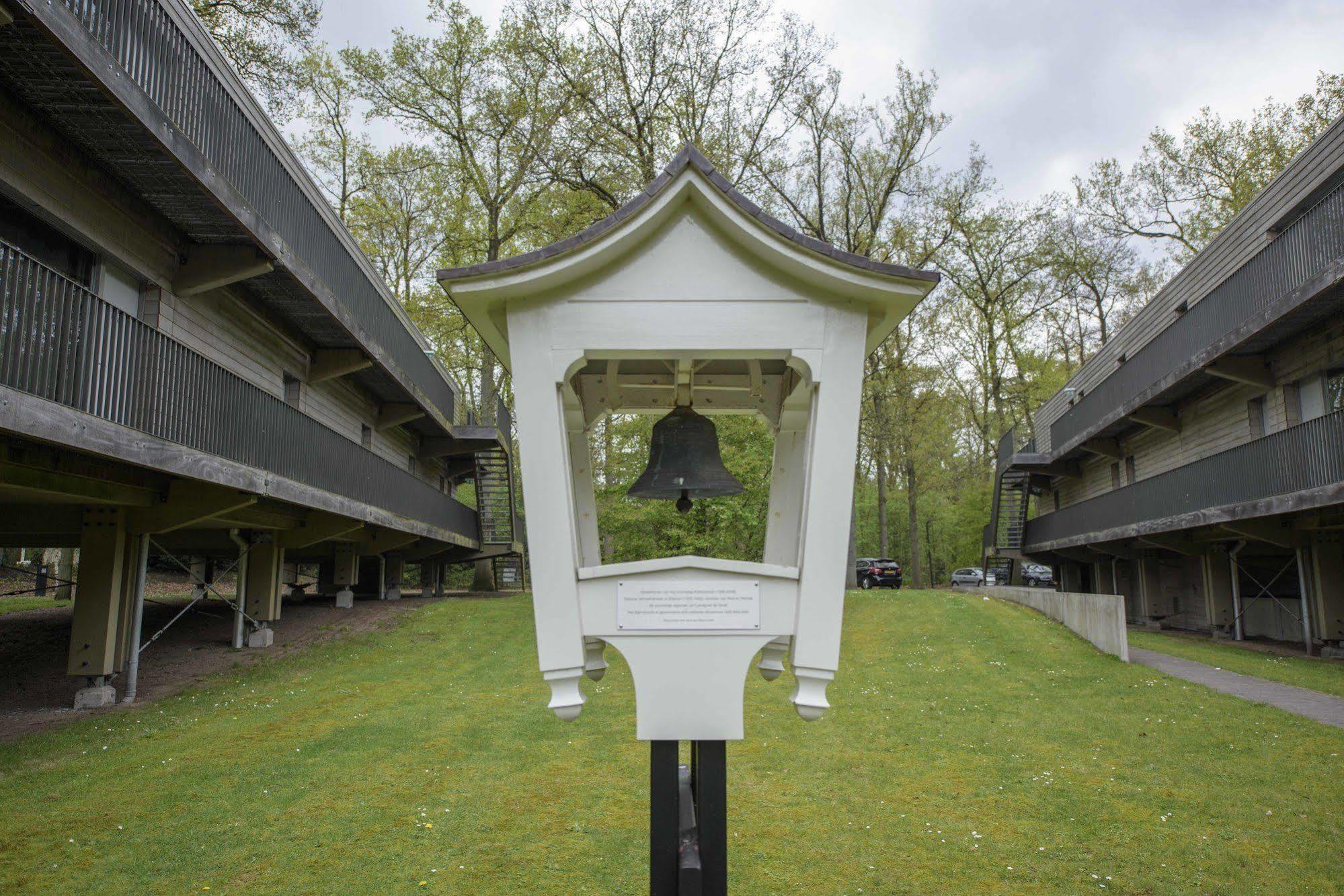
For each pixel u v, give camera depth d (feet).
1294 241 42.39
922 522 161.38
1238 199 91.97
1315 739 26.96
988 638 47.21
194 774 24.71
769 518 14.83
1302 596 49.08
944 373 117.91
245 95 35.32
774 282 11.51
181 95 30.14
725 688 11.12
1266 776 23.91
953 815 22.17
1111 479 83.76
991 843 20.21
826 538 11.27
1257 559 60.64
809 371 11.55
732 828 21.40
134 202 31.86
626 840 20.42
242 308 41.22
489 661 44.21
